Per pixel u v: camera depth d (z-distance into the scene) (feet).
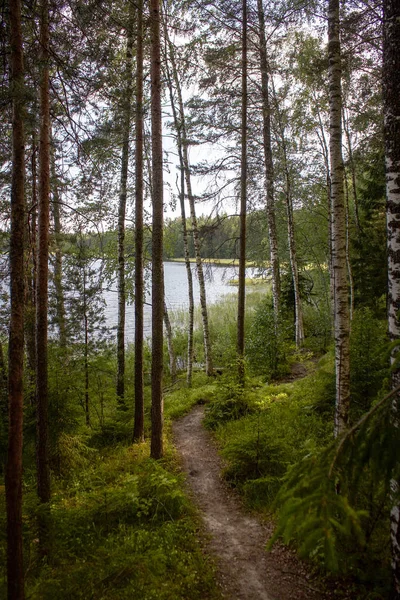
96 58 21.86
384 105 13.73
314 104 55.16
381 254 55.72
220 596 16.37
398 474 7.61
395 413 8.43
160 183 28.27
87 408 38.09
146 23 26.94
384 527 17.21
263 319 55.06
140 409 34.65
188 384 54.80
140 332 34.50
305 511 7.07
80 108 23.18
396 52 13.08
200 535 20.80
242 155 36.83
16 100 15.38
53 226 40.06
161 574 16.99
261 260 83.30
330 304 69.87
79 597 15.20
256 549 19.33
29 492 24.07
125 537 19.53
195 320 91.15
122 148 41.34
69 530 19.43
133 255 47.26
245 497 24.07
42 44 19.42
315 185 64.95
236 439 27.86
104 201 36.68
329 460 8.04
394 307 13.78
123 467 28.99
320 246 83.25
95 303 40.04
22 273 15.38
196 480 27.17
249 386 39.01
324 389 33.40
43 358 22.00
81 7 20.24
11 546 14.53
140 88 31.42
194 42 39.01
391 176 13.62
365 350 26.68
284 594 16.16
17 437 14.80
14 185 15.37
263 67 41.06
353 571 15.85
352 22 23.90
